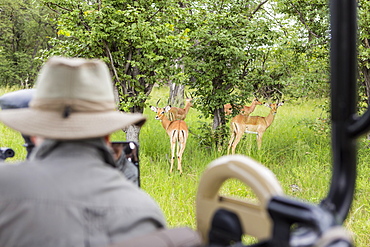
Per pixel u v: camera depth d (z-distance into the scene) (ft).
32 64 92.68
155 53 30.32
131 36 27.50
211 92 34.04
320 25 35.29
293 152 33.30
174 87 53.06
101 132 4.31
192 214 19.84
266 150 33.22
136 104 30.35
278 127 42.47
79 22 29.81
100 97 4.45
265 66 37.52
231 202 4.11
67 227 3.88
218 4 34.01
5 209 3.97
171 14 31.45
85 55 29.37
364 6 31.50
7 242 3.92
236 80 32.91
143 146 33.32
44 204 3.94
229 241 3.79
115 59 29.55
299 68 37.24
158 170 27.35
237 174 3.87
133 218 4.05
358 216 19.66
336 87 3.72
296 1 34.58
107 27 28.32
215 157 31.71
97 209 3.99
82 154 4.28
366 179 24.23
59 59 4.54
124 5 29.50
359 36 31.76
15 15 94.73
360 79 34.60
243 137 36.68
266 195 3.68
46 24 95.30
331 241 2.87
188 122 45.21
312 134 38.22
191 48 33.42
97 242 3.89
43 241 3.86
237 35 33.86
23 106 7.52
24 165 4.25
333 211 3.49
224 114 35.14
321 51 34.47
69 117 4.33
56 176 4.10
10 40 97.50
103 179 4.17
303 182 25.52
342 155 3.70
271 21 35.01
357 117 3.67
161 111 28.76
